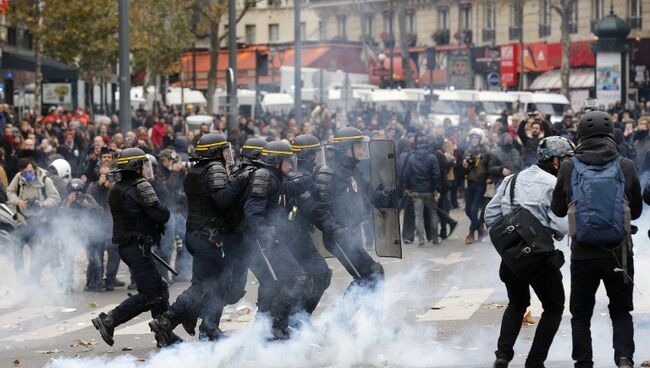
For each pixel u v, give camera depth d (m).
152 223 19.42
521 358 17.61
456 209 51.16
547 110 95.44
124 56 44.94
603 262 14.74
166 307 19.55
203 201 18.55
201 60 134.75
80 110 62.03
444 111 92.38
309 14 150.12
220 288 18.77
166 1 103.75
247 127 56.69
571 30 119.81
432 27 131.88
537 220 15.41
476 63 125.25
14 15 70.38
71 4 74.31
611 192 14.62
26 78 78.12
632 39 113.12
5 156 38.28
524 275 15.44
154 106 96.56
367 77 116.31
